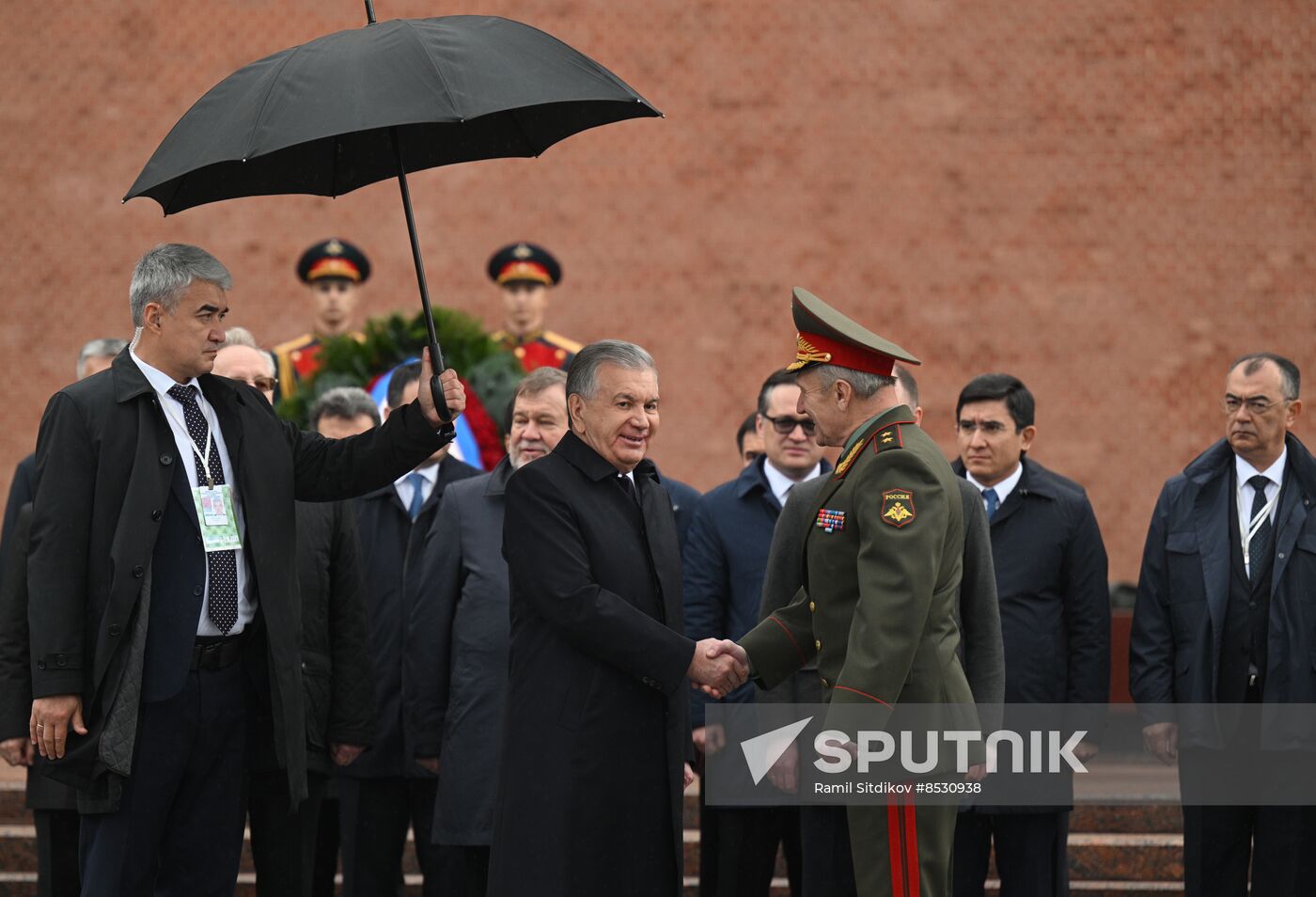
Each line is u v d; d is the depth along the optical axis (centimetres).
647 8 4391
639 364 1600
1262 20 4312
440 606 2011
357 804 2148
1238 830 1981
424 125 1711
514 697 1582
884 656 1441
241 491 1592
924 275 4353
